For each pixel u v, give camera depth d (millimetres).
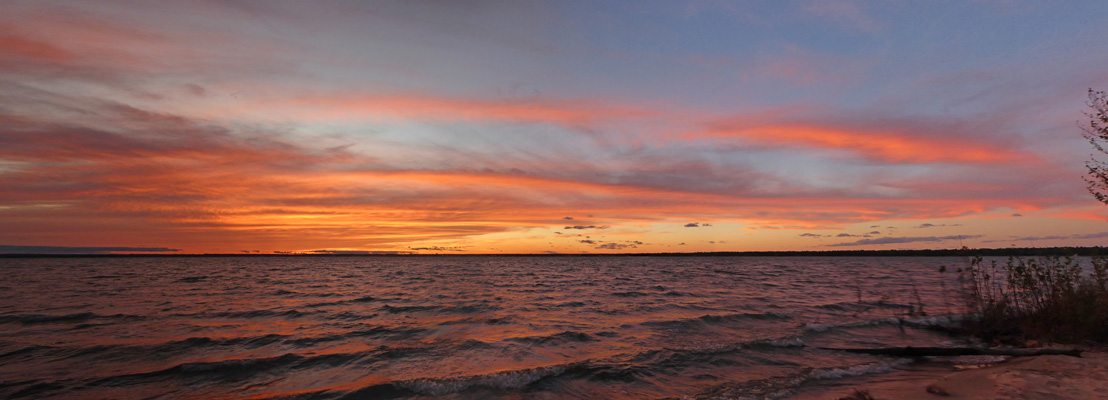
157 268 83312
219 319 16938
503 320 16141
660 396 7535
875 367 8750
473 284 37375
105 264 118375
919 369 8555
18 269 74500
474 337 12977
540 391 7895
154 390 8328
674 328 14023
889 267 71562
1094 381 6543
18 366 9883
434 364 9984
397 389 8047
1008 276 11477
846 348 10812
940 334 12148
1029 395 6137
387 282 40938
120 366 9930
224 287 34156
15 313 18453
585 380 8516
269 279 46062
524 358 10461
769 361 9750
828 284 32156
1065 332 9781
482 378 8523
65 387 8477
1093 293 9812
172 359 10531
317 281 42531
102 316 17641
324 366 9883
